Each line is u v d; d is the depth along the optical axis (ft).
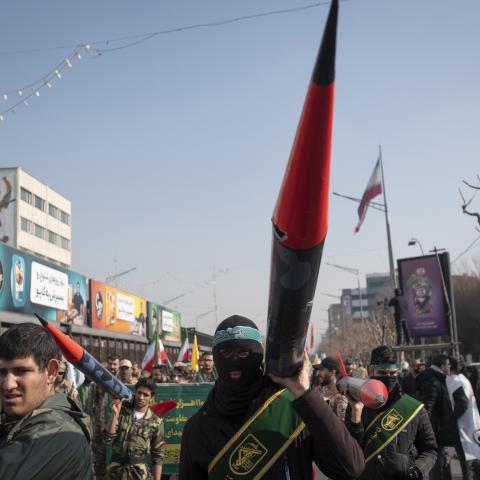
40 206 213.25
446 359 27.30
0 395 7.71
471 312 160.56
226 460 8.57
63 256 231.71
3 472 6.75
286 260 6.86
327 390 21.70
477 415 26.48
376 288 523.29
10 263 48.21
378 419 14.83
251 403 8.79
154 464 21.16
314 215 6.44
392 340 122.21
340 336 308.40
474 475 26.71
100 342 73.61
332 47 5.57
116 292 81.97
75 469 7.20
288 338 7.69
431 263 71.97
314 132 5.98
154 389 21.48
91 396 28.84
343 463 8.17
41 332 7.84
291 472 8.48
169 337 116.26
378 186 80.59
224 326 9.00
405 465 14.37
